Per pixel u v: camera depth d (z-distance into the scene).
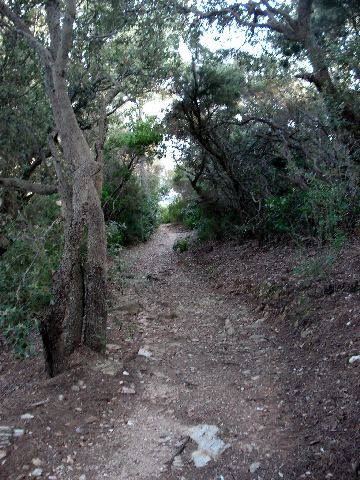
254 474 2.73
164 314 6.75
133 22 7.02
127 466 2.93
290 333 5.18
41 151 6.89
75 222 4.11
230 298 7.57
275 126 8.57
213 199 12.96
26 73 7.11
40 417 3.42
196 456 3.01
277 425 3.28
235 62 11.34
